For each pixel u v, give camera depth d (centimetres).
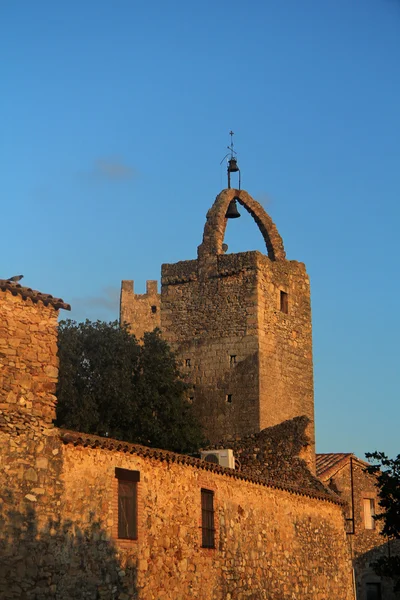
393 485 3397
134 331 8438
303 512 3347
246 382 4372
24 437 2133
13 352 2147
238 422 4341
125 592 2323
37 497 2130
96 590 2234
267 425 4350
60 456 2208
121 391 4144
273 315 4550
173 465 2614
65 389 4019
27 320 2197
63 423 4022
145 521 2448
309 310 4797
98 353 4216
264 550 3027
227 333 4462
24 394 2152
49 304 2250
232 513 2881
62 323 4262
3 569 2022
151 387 4288
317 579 3350
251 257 4494
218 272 4544
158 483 2531
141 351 4384
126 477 2403
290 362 4600
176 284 4638
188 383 4484
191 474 2691
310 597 3272
